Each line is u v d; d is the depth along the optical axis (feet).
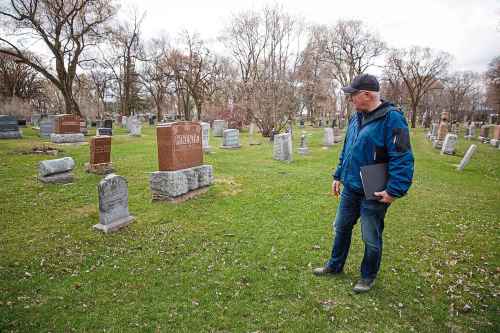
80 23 84.48
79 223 16.81
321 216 19.07
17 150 39.60
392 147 9.14
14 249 13.55
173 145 20.68
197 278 11.43
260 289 10.73
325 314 9.41
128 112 132.16
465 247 14.88
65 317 9.06
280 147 41.37
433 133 78.64
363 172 9.55
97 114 171.12
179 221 17.65
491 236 16.38
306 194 24.43
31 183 24.27
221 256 13.35
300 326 8.84
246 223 17.58
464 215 20.06
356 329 8.77
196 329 8.67
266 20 71.61
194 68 140.46
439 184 29.91
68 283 10.94
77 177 27.14
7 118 52.31
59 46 80.33
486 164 42.88
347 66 142.00
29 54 101.76
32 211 18.51
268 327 8.80
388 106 9.53
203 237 15.44
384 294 10.55
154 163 35.17
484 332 8.75
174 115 183.42
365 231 10.07
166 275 11.65
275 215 19.11
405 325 8.98
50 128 58.54
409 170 8.97
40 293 10.29
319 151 53.78
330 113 172.24
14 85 144.87
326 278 11.51
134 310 9.47
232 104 97.66
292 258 13.21
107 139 30.40
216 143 62.54
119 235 15.42
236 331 8.62
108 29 89.15
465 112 235.81
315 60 117.39
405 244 15.11
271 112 73.61
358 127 10.37
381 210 9.84
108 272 11.77
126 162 35.58
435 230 17.21
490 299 10.41
